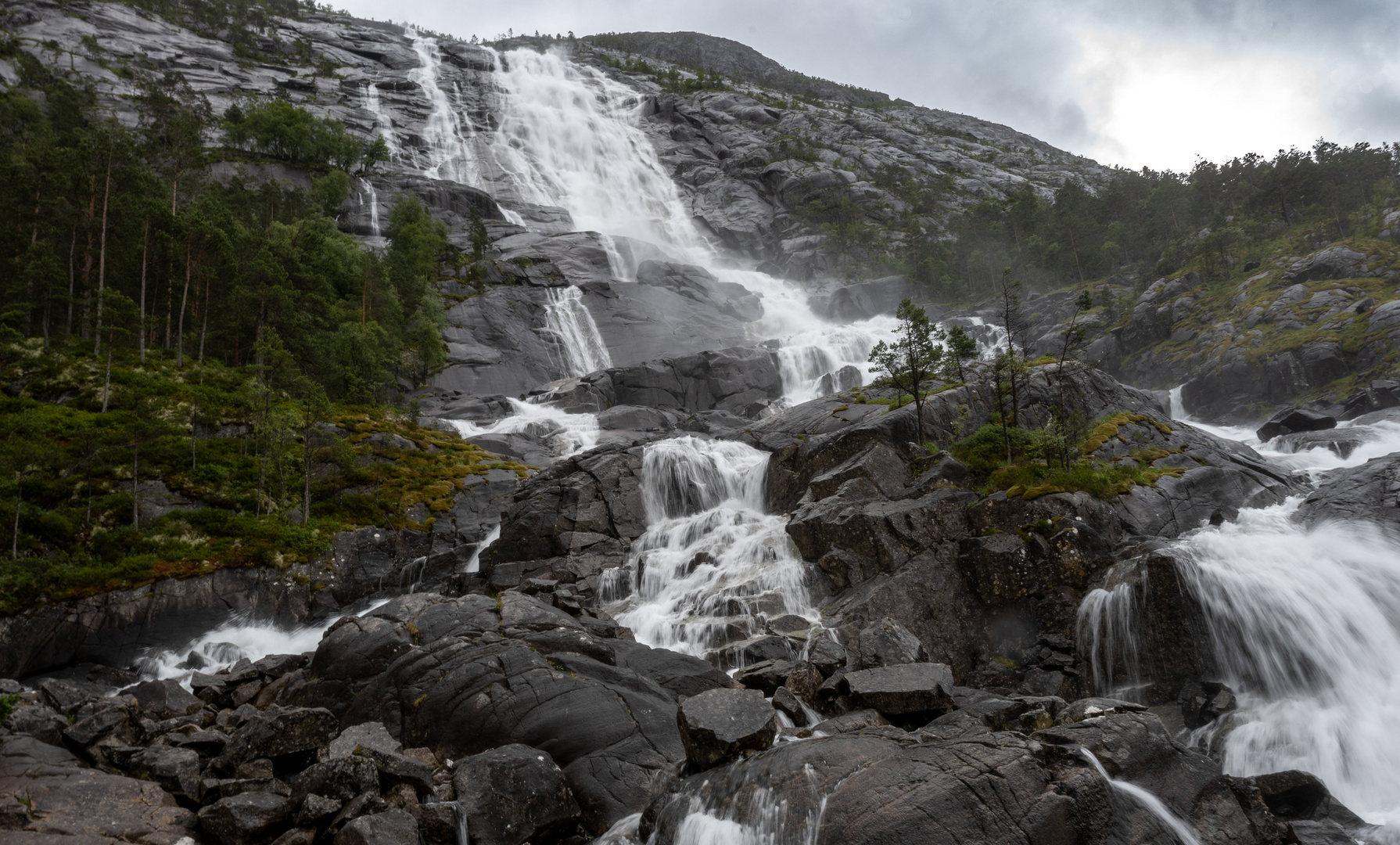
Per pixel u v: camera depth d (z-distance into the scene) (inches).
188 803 623.2
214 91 6097.4
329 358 2608.3
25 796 584.4
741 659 1075.3
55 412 1979.6
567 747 692.7
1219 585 1033.5
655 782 648.4
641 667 869.2
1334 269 3152.1
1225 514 1434.5
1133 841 530.0
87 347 2411.4
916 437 1626.5
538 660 801.6
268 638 1567.4
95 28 6215.6
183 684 1295.5
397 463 2156.7
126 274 2719.0
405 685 802.8
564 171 7017.7
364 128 6427.2
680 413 2962.6
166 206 2664.9
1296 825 653.3
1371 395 2357.3
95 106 4793.3
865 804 520.7
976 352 1786.4
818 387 3346.5
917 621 1178.6
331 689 858.1
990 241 5359.3
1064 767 550.6
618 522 1673.2
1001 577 1205.1
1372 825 672.4
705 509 1750.7
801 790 542.9
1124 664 1083.3
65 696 810.8
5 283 2541.8
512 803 616.7
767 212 7003.0
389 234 4407.0
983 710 712.4
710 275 4896.7
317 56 7588.6
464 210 5118.1
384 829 553.0
